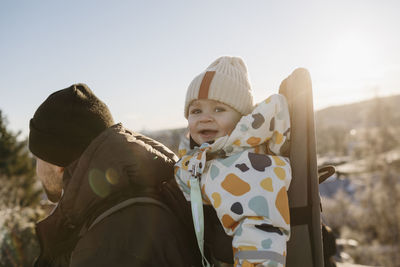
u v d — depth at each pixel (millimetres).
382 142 22516
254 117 1284
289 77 1373
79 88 1440
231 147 1320
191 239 1295
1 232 5547
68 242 1262
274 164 1232
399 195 19688
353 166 36062
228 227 1206
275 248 1090
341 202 22703
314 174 1210
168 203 1293
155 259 1090
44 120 1364
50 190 1523
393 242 18547
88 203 1165
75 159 1382
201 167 1274
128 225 1108
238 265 1119
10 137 19984
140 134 1544
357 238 19484
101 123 1420
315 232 1169
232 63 1584
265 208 1145
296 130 1268
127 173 1198
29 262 5453
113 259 1045
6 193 12234
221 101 1456
